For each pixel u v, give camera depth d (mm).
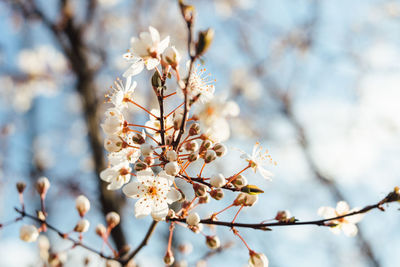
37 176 865
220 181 383
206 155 384
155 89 379
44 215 409
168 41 389
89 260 439
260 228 391
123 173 394
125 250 427
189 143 387
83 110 727
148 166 385
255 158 397
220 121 365
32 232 398
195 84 384
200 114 365
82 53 781
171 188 392
